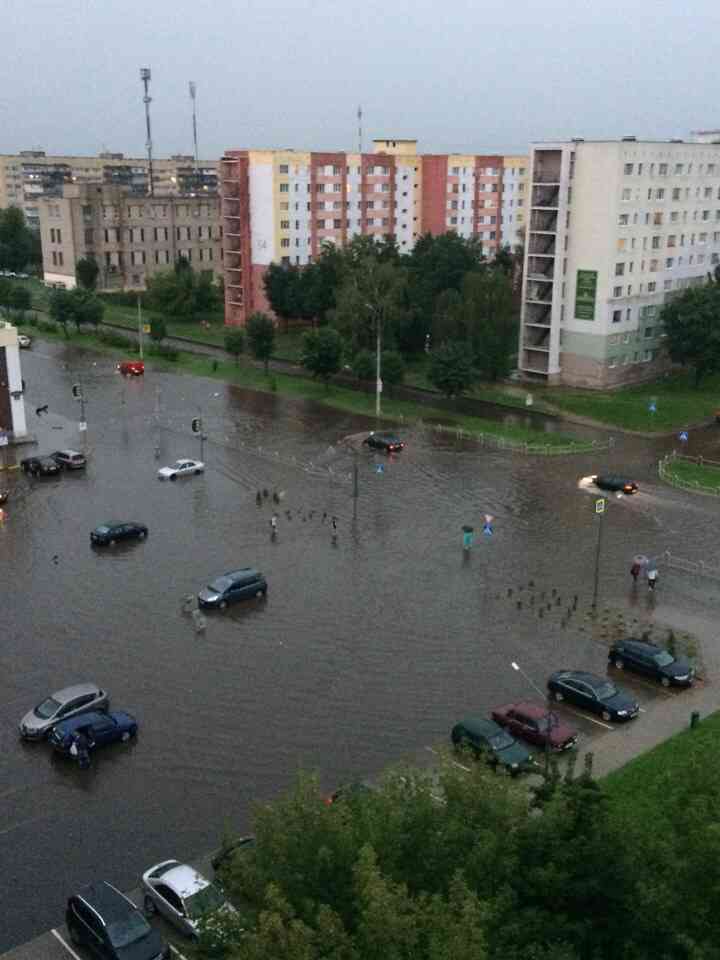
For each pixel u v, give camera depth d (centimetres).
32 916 2936
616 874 2222
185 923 2802
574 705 4184
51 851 3225
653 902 2128
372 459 7875
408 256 13125
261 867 2266
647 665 4397
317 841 2242
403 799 2428
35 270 18962
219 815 3406
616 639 4794
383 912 1892
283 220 13512
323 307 12506
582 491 7125
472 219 15938
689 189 10519
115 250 16375
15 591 5256
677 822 2370
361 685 4309
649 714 4116
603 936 2211
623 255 9938
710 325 9888
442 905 1955
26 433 8325
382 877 2083
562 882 2236
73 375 10975
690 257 10831
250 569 5309
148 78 18200
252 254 13562
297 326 13738
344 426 8919
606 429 8981
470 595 5291
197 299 14425
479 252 12850
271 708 4106
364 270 11294
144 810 3441
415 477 7419
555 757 3759
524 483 7300
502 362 10300
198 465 7419
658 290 10500
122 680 4328
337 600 5209
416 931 1897
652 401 9125
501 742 3694
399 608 5122
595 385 10225
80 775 3653
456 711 4103
